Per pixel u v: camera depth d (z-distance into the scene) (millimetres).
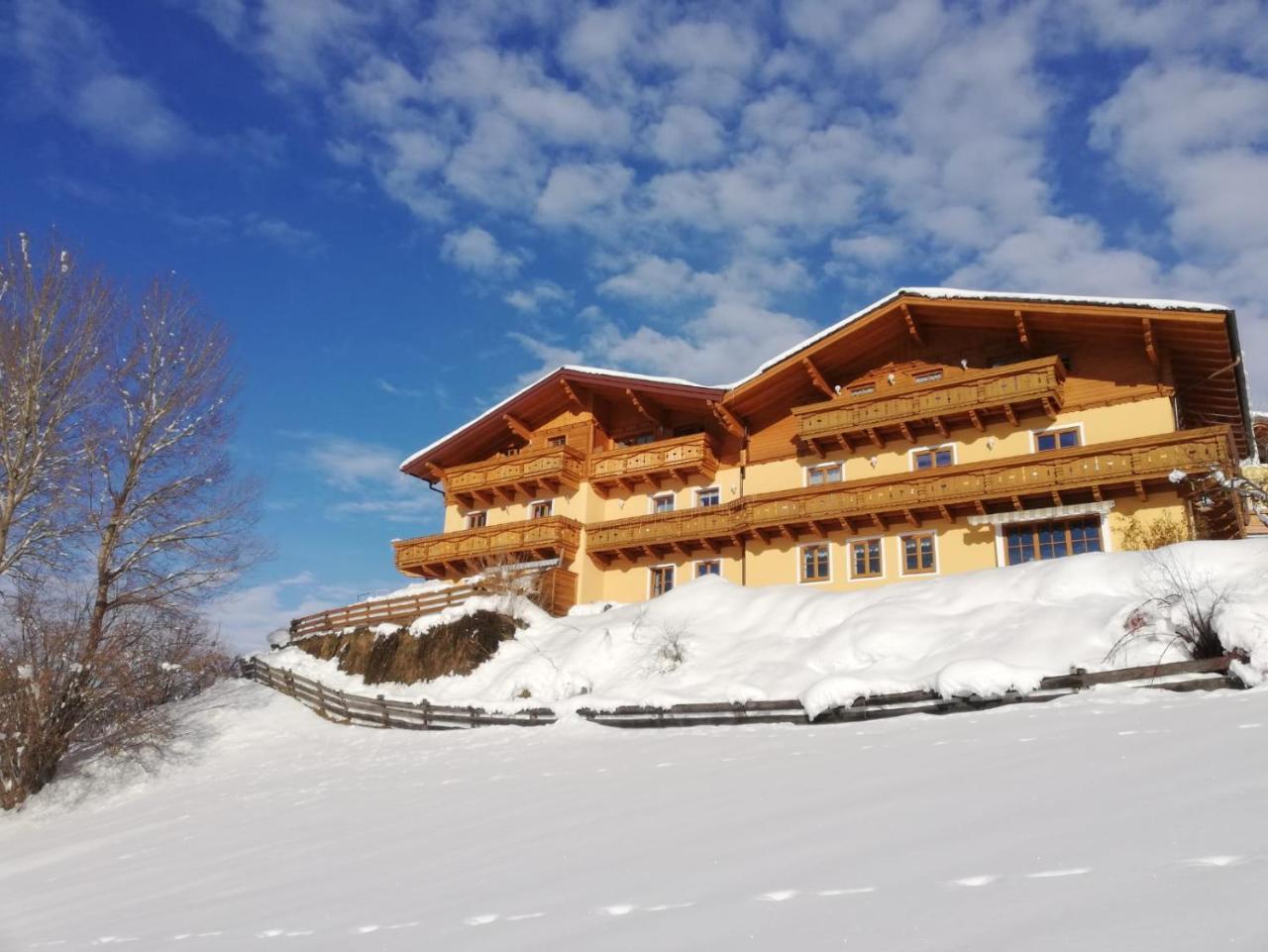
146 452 24125
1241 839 3932
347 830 10234
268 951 5152
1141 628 13328
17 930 8148
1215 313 22641
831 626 19875
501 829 8273
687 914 4258
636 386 33125
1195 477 21953
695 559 31422
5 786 19688
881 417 27750
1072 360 26062
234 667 33156
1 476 22531
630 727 16719
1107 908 3229
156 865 10766
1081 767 6574
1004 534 25297
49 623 21234
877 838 5328
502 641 25734
